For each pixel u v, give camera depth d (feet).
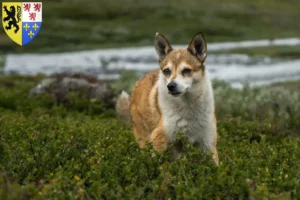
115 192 22.63
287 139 43.24
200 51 31.42
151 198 21.66
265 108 56.13
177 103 30.42
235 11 365.81
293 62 196.85
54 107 54.95
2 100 58.80
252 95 61.52
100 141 31.73
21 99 60.39
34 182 24.00
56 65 172.04
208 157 26.66
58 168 25.29
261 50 231.71
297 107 55.52
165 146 31.01
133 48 231.91
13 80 97.40
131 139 34.35
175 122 30.63
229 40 279.49
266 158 31.35
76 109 59.06
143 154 25.91
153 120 32.40
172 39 264.93
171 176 23.95
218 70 168.45
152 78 34.14
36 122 39.96
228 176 23.99
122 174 24.35
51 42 228.63
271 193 22.71
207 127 30.96
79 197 21.26
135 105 35.06
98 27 270.67
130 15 308.19
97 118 51.08
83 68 164.86
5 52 202.39
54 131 34.68
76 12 296.10
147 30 279.49
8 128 36.11
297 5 442.91
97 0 331.98
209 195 22.30
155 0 359.05
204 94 30.66
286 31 329.31
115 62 182.19
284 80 148.66
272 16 374.02
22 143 29.60
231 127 44.50
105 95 61.82
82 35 248.73
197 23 305.94
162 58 32.73
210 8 363.35
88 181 23.85
